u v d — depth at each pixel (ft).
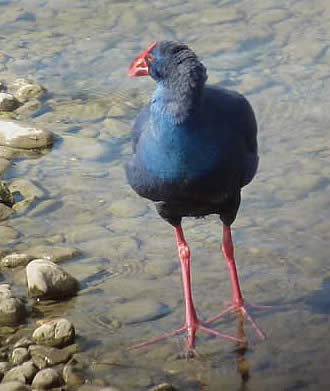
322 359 31.07
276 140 46.21
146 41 56.80
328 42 55.26
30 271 35.17
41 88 52.11
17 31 58.90
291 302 34.35
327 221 39.47
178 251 34.99
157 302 34.58
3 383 29.55
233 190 32.32
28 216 40.63
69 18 60.13
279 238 38.42
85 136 47.44
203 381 30.25
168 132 29.81
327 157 44.42
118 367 30.94
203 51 55.06
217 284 35.65
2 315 33.58
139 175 31.73
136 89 52.16
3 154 45.85
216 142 30.27
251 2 60.64
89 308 34.35
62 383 30.04
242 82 51.44
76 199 41.88
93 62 54.95
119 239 38.78
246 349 31.86
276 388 29.76
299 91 50.42
